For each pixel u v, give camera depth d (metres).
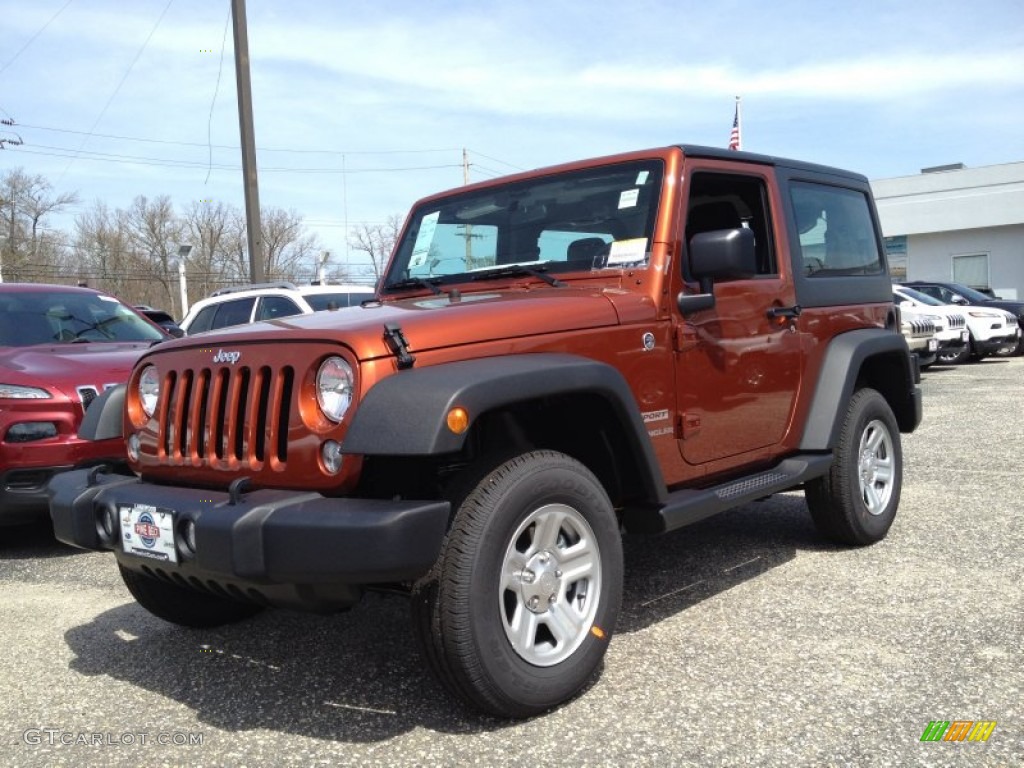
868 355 4.89
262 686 3.40
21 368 5.56
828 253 4.95
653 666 3.40
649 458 3.42
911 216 29.06
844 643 3.55
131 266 52.41
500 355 3.07
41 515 5.46
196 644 3.91
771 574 4.54
